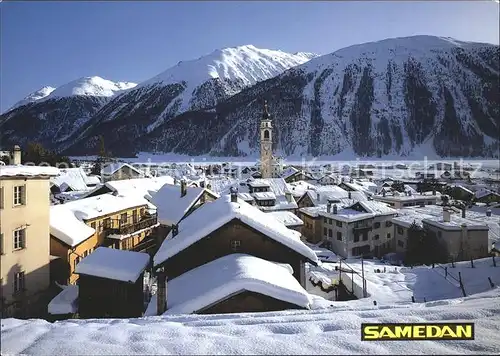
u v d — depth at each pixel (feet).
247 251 68.54
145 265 76.23
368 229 176.96
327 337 27.45
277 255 69.62
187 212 112.98
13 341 27.76
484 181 426.92
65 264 87.81
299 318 32.53
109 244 113.60
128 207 125.18
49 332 29.78
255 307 52.85
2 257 67.10
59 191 231.71
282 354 24.89
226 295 51.88
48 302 76.95
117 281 71.36
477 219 173.17
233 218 67.46
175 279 64.49
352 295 93.09
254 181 218.38
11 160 81.56
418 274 99.40
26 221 72.18
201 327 30.63
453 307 34.78
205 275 60.13
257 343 26.55
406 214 184.34
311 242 195.11
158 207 125.49
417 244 155.43
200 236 66.54
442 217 164.45
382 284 92.63
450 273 94.68
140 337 28.19
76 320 34.86
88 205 111.24
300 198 230.68
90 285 73.41
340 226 177.17
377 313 33.06
